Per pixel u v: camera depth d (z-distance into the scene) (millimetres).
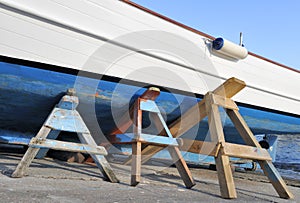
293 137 8523
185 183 2785
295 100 4594
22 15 2562
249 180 4328
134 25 3074
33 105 3297
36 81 2928
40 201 1601
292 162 8148
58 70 2848
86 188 2137
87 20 2820
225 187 2484
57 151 3826
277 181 2904
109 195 1980
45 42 2666
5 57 2602
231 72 3816
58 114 2613
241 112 4359
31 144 2316
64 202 1636
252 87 4055
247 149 2834
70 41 2764
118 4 2988
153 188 2527
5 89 2984
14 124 3750
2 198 1581
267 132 5512
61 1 2709
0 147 4613
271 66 4289
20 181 2115
